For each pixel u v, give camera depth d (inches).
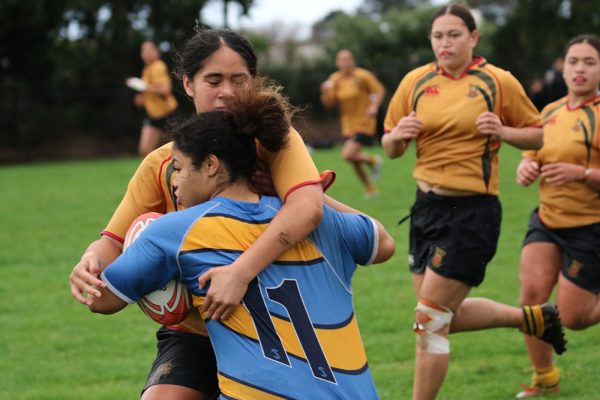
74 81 2117.4
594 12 2085.4
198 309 253.3
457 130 394.9
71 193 1246.9
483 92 396.5
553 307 414.3
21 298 684.1
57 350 556.4
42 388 486.9
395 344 538.6
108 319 624.7
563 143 444.5
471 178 394.6
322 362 245.6
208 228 248.2
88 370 515.2
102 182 1375.5
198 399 279.7
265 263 245.0
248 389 240.4
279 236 246.1
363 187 1168.8
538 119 402.6
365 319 590.9
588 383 457.1
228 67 272.8
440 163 398.9
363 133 1067.3
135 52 2133.4
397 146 409.1
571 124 446.0
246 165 255.8
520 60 2103.8
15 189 1317.7
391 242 272.7
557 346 422.3
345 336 253.3
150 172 289.6
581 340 533.6
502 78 398.3
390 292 660.1
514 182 1162.6
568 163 443.8
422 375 394.0
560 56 1950.1
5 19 1883.6
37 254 840.3
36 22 1903.3
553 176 430.0
